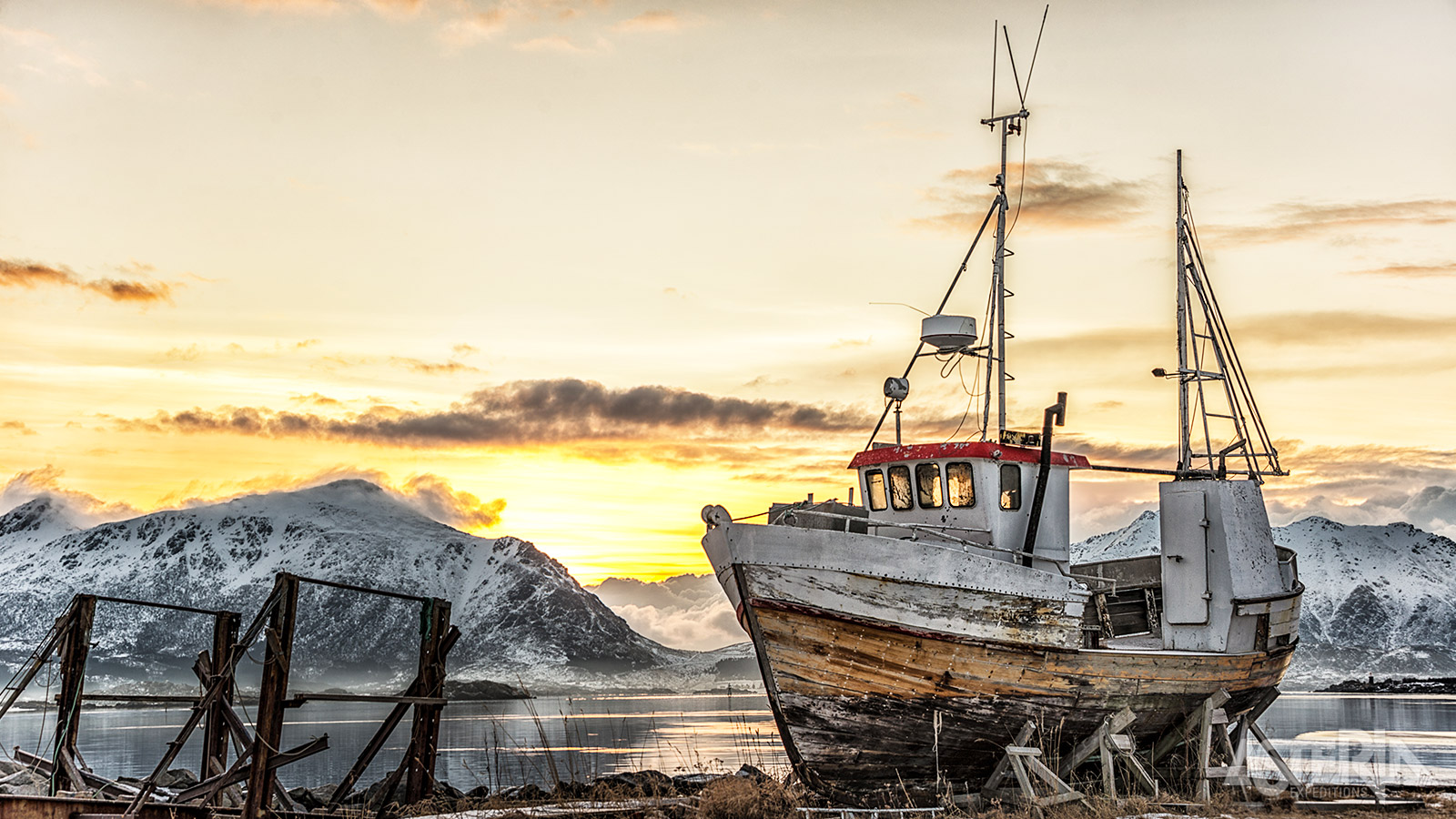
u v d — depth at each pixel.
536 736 105.38
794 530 23.38
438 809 22.64
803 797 23.66
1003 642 22.81
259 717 20.20
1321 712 117.31
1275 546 26.88
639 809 21.95
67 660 22.91
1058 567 25.97
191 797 20.94
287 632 20.61
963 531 25.16
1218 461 37.12
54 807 19.98
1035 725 23.34
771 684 23.67
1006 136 28.88
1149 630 28.12
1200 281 36.09
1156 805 21.83
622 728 119.31
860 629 22.91
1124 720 23.20
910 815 21.95
